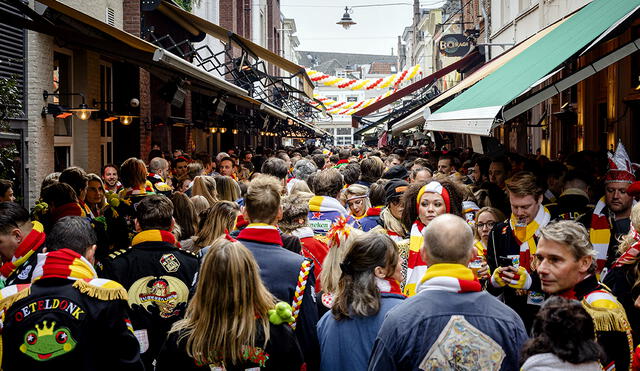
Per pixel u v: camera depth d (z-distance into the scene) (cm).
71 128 1327
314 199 632
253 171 1455
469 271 320
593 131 1512
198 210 675
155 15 1703
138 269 461
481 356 306
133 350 361
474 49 2062
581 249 350
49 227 620
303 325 379
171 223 479
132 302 455
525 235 478
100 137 1450
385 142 4122
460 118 629
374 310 357
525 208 475
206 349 320
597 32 548
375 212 664
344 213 632
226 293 321
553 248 353
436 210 483
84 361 349
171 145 2156
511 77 670
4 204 448
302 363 342
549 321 262
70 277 355
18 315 346
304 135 4997
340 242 448
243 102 2053
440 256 321
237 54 3259
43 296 349
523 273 424
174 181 1365
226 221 534
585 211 568
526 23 1895
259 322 330
